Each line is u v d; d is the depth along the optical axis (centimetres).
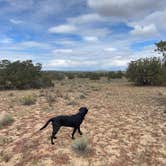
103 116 1341
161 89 2792
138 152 896
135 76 3322
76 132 1051
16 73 2738
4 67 2778
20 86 2758
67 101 1814
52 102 1744
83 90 2672
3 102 1758
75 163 805
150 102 1864
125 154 877
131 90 2733
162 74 2059
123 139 999
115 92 2534
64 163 805
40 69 3039
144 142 980
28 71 2833
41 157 841
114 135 1038
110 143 955
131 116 1365
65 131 1060
